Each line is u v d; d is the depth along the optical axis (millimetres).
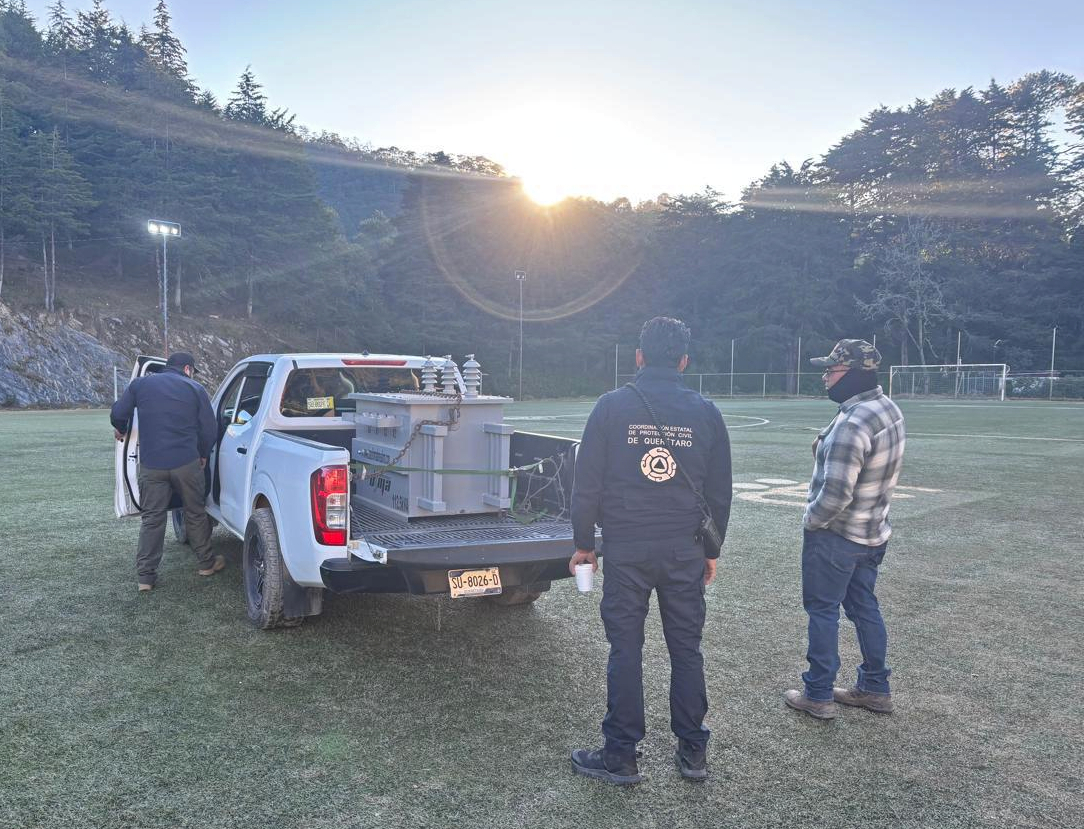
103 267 63312
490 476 4934
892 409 3654
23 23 86562
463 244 76500
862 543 3654
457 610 5488
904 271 71250
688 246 86375
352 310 67750
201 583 6004
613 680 3066
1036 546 7668
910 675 4344
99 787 2979
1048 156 77125
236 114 71125
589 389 72188
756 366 73625
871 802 2980
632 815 2854
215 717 3641
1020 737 3572
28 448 17016
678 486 3006
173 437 5715
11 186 50906
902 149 80188
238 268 63250
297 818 2785
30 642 4652
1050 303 70312
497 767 3203
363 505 5324
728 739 3523
